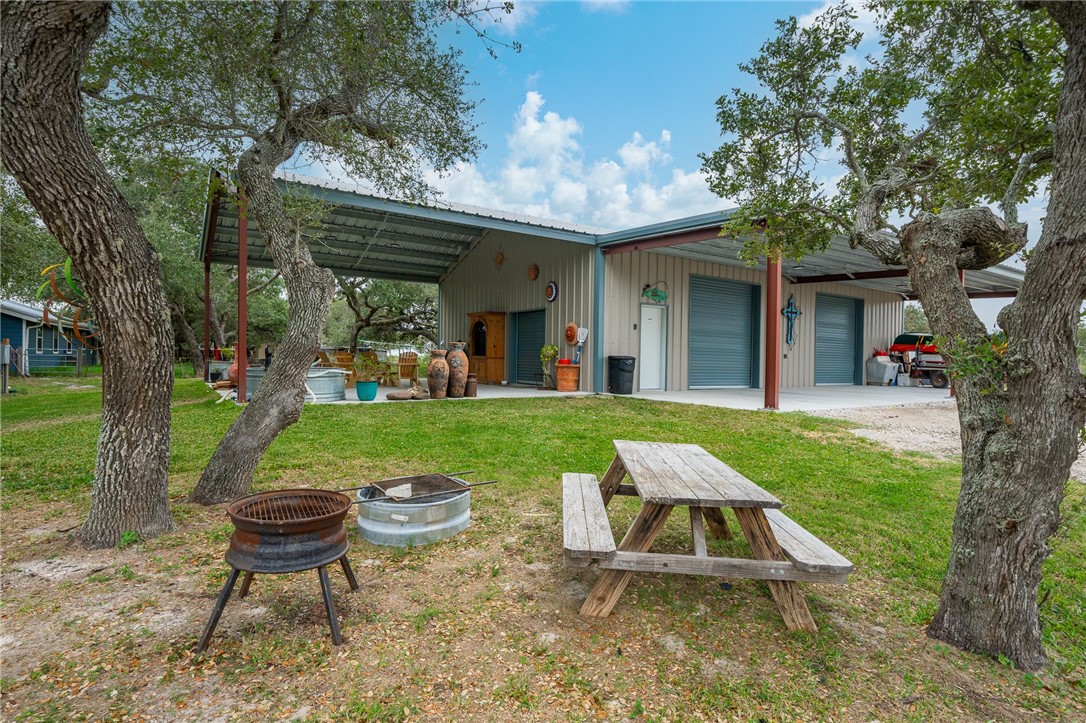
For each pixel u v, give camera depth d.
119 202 3.04
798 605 2.33
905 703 1.88
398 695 1.87
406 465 5.08
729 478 2.73
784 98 3.90
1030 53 2.97
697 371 13.41
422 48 4.43
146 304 3.16
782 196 3.98
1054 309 1.99
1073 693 1.96
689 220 9.66
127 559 2.97
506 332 14.22
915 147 3.58
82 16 2.58
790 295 14.97
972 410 2.25
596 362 11.55
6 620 2.32
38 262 12.03
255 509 2.41
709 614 2.47
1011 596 2.13
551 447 5.95
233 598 2.54
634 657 2.12
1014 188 2.49
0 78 2.51
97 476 3.20
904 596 2.68
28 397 12.22
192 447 5.82
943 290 2.33
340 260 15.48
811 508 3.99
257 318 25.30
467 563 2.99
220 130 4.32
